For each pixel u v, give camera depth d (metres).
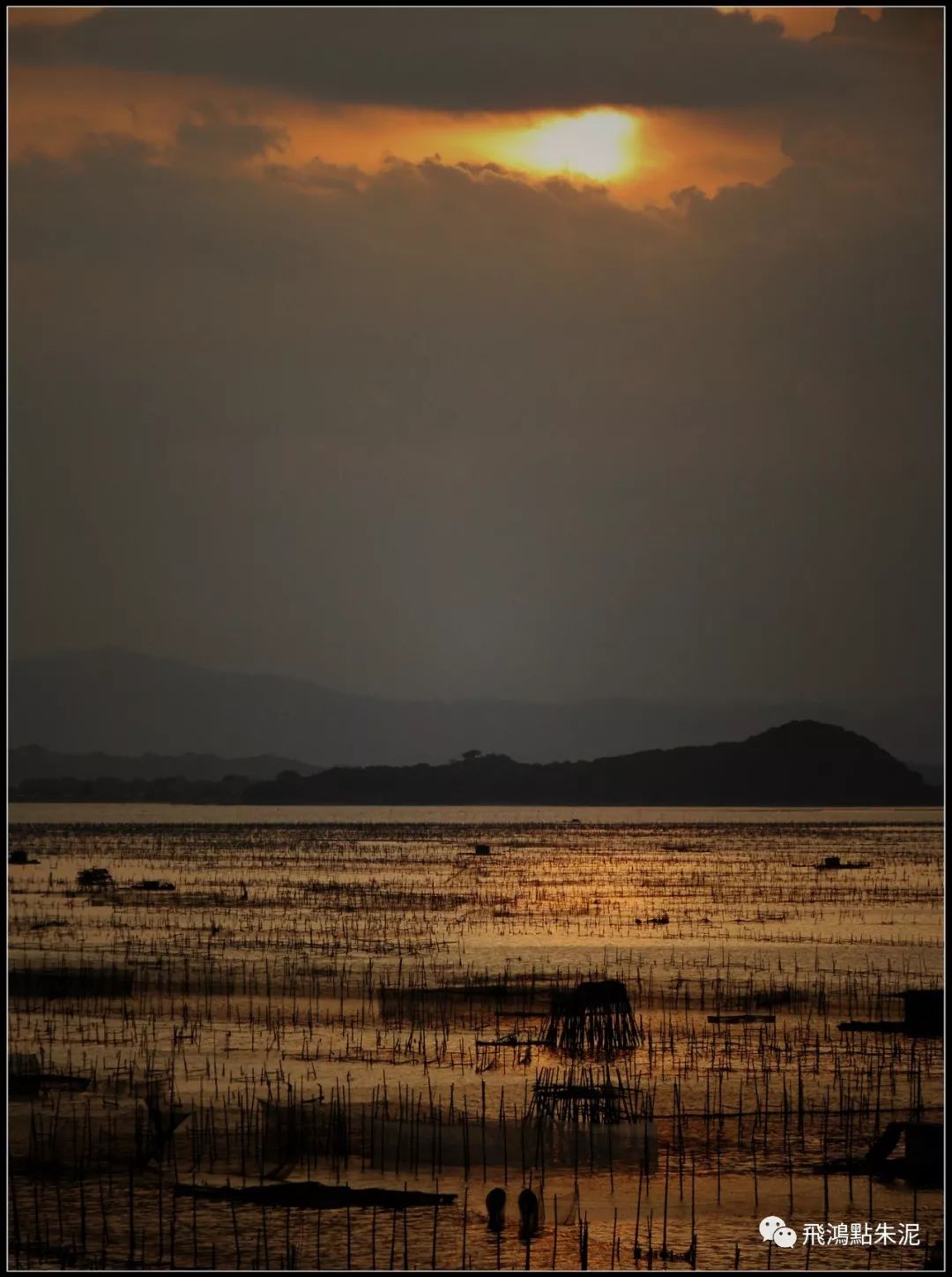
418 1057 165.75
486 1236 113.31
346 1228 114.00
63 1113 141.50
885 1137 130.12
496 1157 129.62
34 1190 121.88
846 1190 123.38
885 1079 155.75
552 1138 134.88
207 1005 197.88
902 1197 121.81
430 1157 129.75
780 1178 125.69
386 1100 145.88
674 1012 196.25
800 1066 160.88
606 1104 143.38
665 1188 123.38
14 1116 140.12
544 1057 166.62
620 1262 108.56
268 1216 116.56
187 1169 127.00
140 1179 124.50
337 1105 142.38
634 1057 166.50
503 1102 144.88
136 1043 172.00
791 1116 141.50
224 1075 156.75
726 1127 138.38
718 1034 179.50
